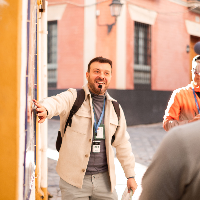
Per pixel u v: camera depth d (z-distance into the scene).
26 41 1.27
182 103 2.32
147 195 0.77
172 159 0.73
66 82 10.91
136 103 10.82
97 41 10.44
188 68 12.90
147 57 11.45
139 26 11.12
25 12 1.19
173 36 12.20
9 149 1.16
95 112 1.80
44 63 2.78
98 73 1.79
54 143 6.71
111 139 1.91
